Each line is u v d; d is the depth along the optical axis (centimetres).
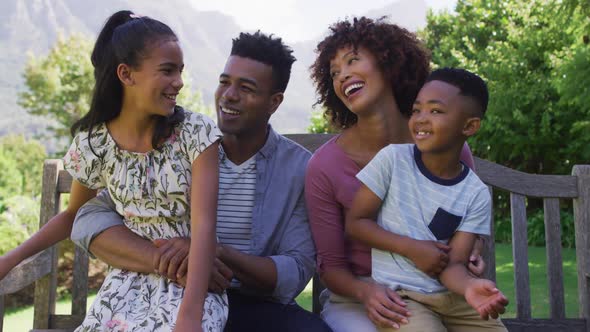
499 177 249
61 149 1956
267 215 214
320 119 1162
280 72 219
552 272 246
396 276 194
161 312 167
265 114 219
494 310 169
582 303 244
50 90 1917
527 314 243
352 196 212
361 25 217
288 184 219
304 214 220
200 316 161
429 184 197
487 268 240
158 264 175
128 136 183
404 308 187
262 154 221
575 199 249
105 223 187
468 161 223
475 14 1310
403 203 197
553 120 1030
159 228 184
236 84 213
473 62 1130
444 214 193
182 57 180
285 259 205
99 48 186
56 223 201
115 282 180
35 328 240
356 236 201
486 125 1034
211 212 175
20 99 1981
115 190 185
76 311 242
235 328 197
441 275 188
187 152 181
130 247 180
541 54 1044
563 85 838
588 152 973
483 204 195
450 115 191
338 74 218
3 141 2614
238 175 218
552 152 1043
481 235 205
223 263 188
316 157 220
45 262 238
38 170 2494
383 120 217
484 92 198
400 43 216
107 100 182
